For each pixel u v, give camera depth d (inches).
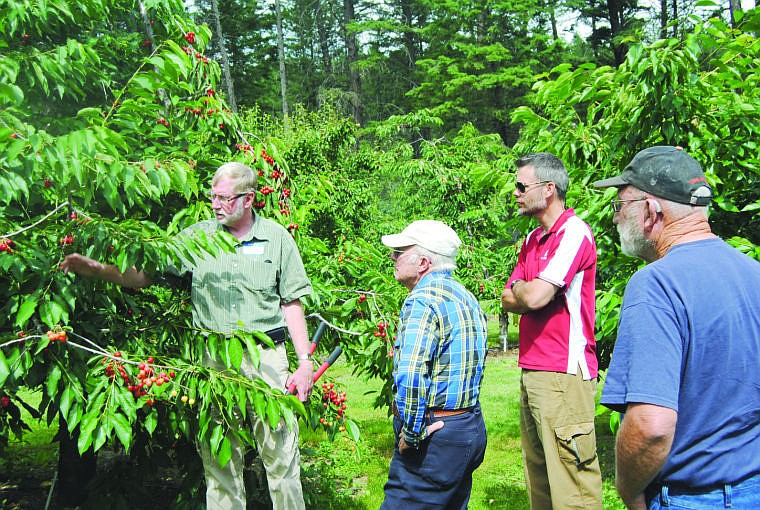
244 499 125.6
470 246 417.1
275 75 1312.7
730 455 63.2
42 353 112.5
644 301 65.1
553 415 122.0
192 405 119.8
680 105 143.3
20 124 98.7
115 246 105.3
